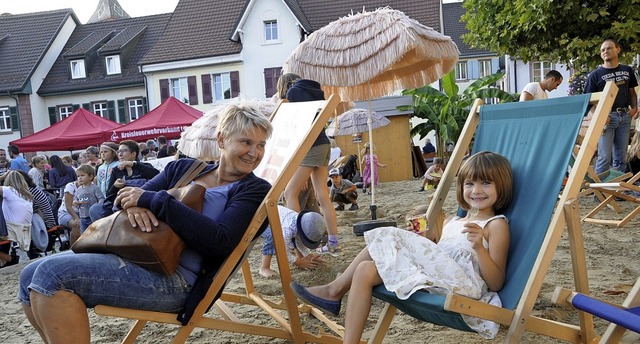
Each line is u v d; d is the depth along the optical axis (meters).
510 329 2.52
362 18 5.98
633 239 5.76
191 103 32.50
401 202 10.43
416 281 2.59
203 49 31.95
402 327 3.72
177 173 3.20
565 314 3.76
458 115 21.28
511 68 25.64
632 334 2.73
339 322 3.85
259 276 5.08
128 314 2.62
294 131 3.88
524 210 2.88
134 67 35.31
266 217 2.97
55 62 37.00
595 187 6.23
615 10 10.14
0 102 35.69
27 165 14.78
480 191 2.93
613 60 7.47
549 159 2.93
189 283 2.76
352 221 8.17
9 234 7.79
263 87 31.39
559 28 10.64
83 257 2.56
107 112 35.41
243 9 30.83
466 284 2.63
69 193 9.29
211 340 3.72
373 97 7.25
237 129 2.97
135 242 2.56
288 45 30.89
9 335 4.15
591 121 2.79
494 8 11.64
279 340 3.68
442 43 6.10
